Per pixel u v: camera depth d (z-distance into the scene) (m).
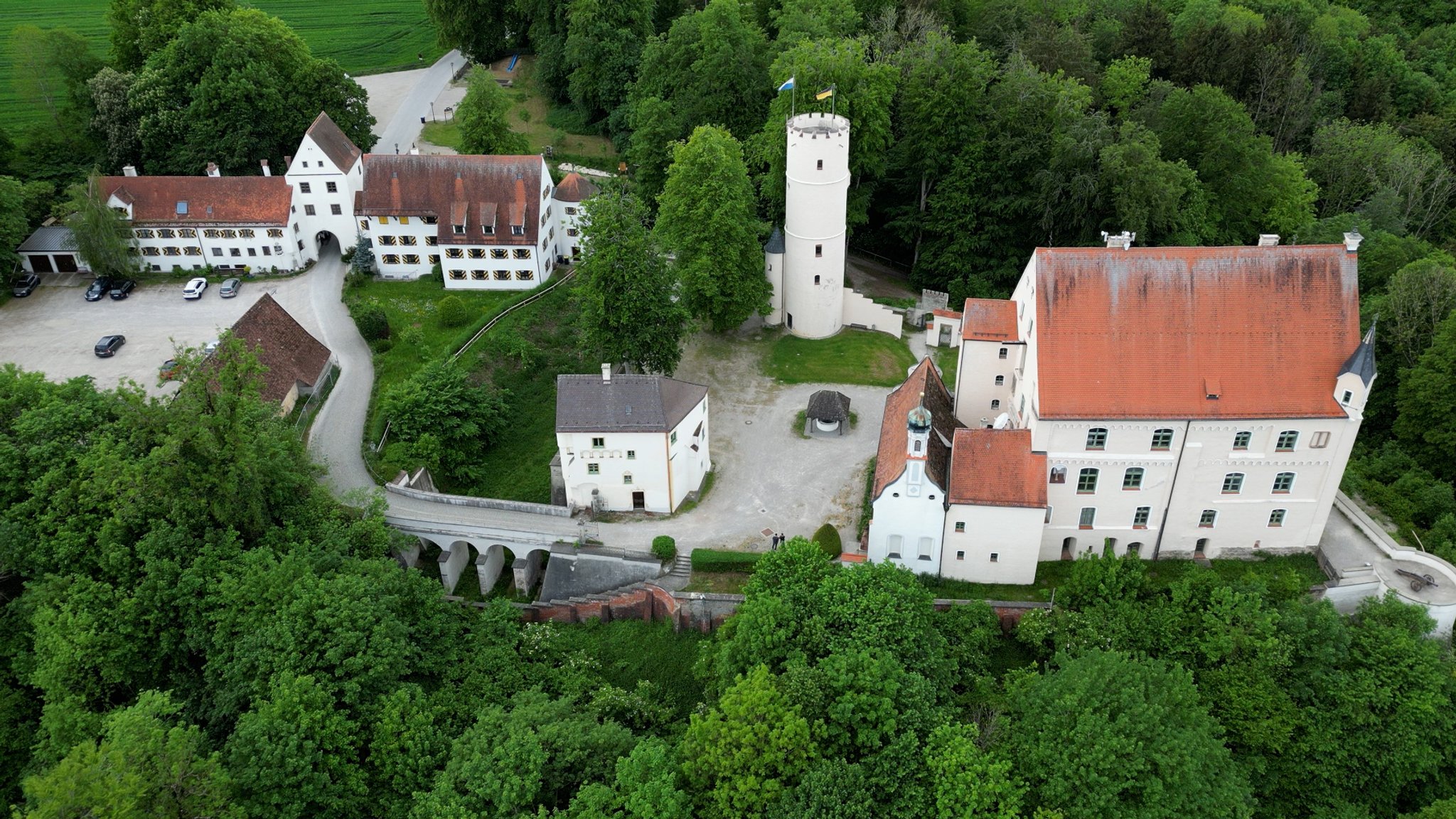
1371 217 103.62
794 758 45.28
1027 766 45.91
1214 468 61.06
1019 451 60.75
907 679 48.62
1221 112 99.75
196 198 98.75
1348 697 52.25
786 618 52.31
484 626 60.53
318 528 62.50
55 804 39.28
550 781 47.38
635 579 65.56
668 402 69.00
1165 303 60.06
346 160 102.38
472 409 77.25
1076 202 91.62
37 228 101.62
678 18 118.31
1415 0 166.50
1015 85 96.12
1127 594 58.12
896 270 109.25
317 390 81.94
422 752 49.00
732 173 85.00
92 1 166.88
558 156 122.31
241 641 51.88
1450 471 72.94
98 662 51.50
